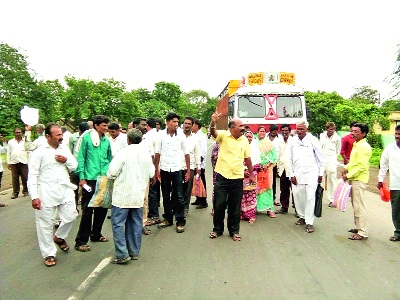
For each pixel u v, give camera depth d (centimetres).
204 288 469
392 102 3231
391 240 670
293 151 751
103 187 593
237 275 510
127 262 561
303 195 756
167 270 529
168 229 748
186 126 855
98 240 672
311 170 733
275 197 1044
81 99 2533
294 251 611
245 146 694
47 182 550
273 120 1401
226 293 455
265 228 753
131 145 564
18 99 1762
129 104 2711
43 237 548
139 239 576
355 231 721
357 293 456
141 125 799
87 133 629
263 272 521
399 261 568
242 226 770
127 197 550
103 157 639
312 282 488
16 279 499
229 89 1670
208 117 7888
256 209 825
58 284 483
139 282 488
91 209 619
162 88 5491
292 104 1421
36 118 846
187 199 861
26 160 1094
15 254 601
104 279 498
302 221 782
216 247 632
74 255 595
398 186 662
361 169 672
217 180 684
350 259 574
